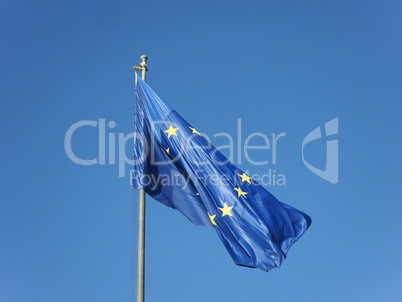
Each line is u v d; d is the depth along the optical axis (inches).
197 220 740.7
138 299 652.7
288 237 735.1
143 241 689.6
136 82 796.0
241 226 706.2
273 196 749.3
